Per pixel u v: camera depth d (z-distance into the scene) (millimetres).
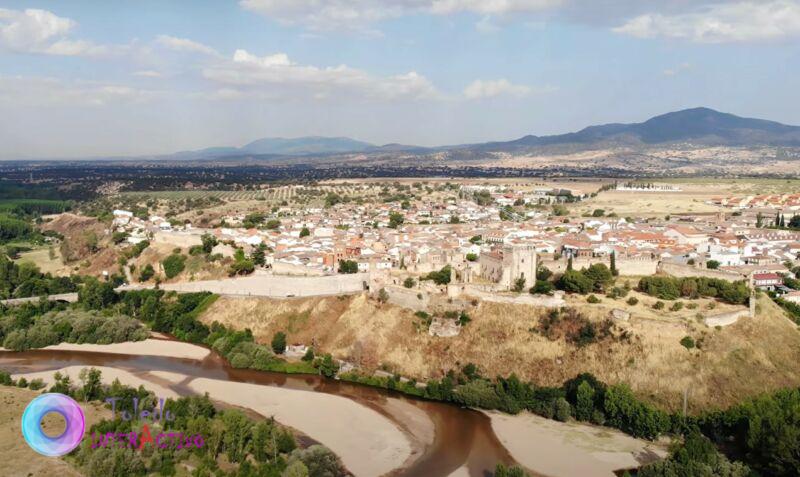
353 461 166375
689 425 178625
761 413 168750
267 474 145375
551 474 160000
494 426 189500
